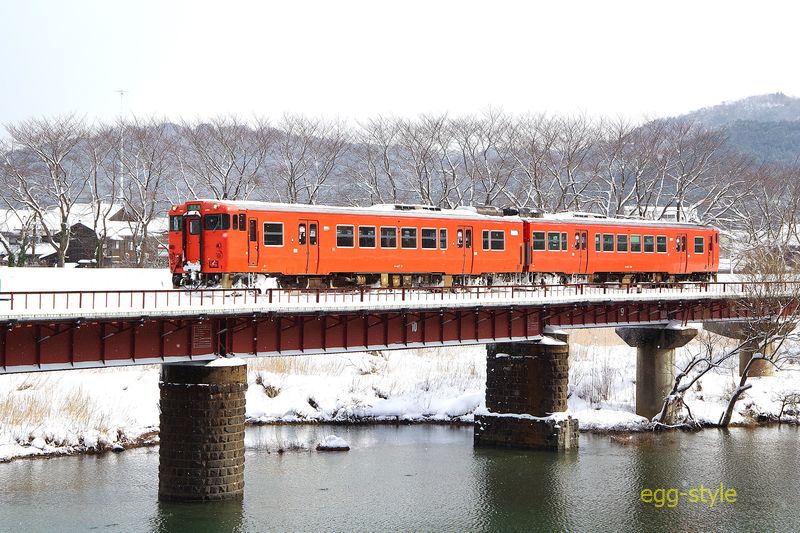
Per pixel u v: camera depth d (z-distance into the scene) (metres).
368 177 90.44
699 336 70.81
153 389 54.94
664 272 63.97
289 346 38.34
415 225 50.56
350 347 40.44
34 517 36.06
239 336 37.00
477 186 104.56
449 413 58.12
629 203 107.94
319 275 47.38
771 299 57.44
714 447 50.72
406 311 40.22
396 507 38.81
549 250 56.91
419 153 88.56
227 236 42.97
